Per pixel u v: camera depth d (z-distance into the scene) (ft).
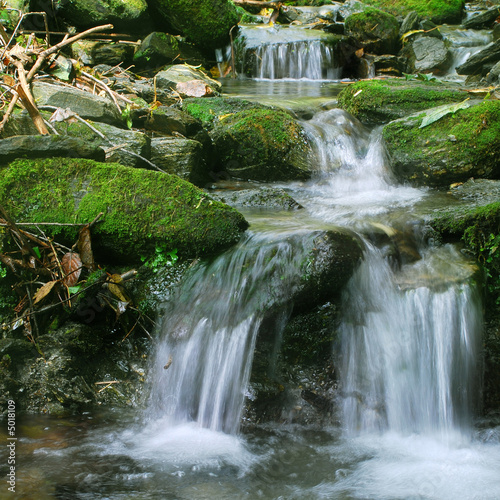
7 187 11.59
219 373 10.77
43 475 8.67
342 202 15.40
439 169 16.37
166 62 26.61
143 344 11.81
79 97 16.24
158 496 8.29
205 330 11.12
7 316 11.48
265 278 11.22
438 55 32.40
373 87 20.06
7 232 11.43
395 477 9.12
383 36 32.68
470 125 16.57
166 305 11.74
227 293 11.41
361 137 19.26
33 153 11.85
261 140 17.56
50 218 11.68
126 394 11.10
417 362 11.09
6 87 14.94
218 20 29.84
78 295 11.62
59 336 11.35
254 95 24.35
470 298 11.34
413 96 19.58
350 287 11.28
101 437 9.96
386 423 10.75
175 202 11.94
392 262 12.21
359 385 11.00
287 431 10.34
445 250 12.84
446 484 8.95
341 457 9.68
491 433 10.73
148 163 14.60
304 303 11.07
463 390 11.12
